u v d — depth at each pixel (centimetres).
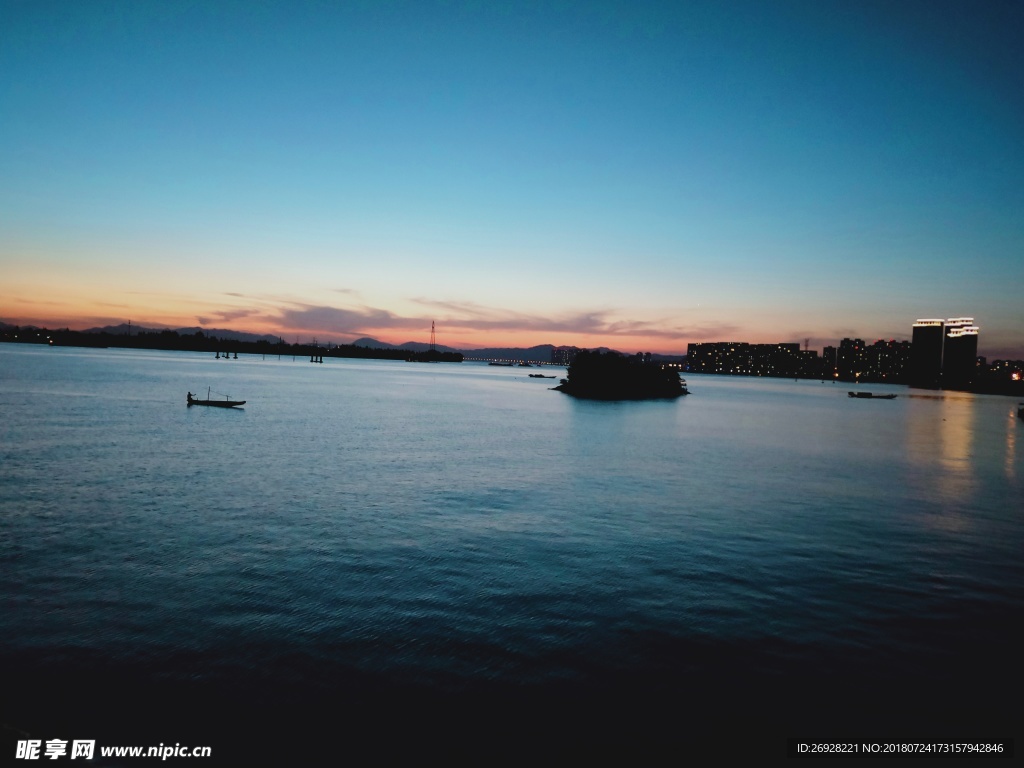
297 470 4184
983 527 3012
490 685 1409
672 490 3781
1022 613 1886
